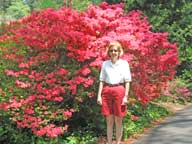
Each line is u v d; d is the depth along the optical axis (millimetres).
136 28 8289
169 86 12195
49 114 6824
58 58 7254
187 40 14562
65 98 7133
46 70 7121
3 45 7684
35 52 7367
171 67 9250
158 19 14617
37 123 6617
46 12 7988
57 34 7199
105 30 7797
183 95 12297
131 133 7590
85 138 7262
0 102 6719
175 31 14523
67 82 6887
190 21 14586
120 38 7387
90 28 7637
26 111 6617
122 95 6082
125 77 6105
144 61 8336
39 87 6734
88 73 7242
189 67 14398
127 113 8094
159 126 8266
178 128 7891
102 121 7516
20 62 7172
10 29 9789
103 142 7102
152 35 8664
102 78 6199
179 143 6730
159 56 8828
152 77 8969
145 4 15039
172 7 14758
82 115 7488
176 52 9023
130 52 7930
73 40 7168
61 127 6988
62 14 7863
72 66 7215
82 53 7039
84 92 7125
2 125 6918
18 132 6906
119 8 8156
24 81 6914
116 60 6133
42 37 7301
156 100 10812
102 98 6172
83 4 20188
